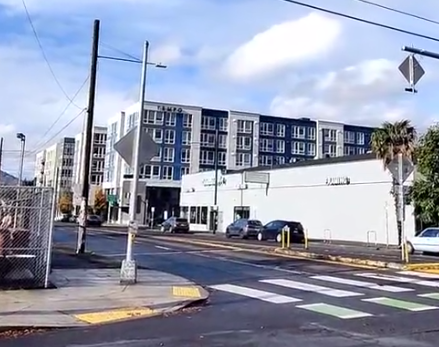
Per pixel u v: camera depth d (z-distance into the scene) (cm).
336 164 4759
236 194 6159
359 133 11125
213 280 1608
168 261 2178
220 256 2425
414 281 1602
